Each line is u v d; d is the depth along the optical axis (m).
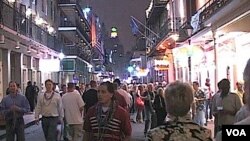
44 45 40.03
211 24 20.41
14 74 31.95
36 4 39.12
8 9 26.44
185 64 34.94
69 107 13.73
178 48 31.94
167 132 4.34
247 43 20.23
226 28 19.08
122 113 7.07
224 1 18.91
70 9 59.50
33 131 21.66
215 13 19.11
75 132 13.78
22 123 13.21
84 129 7.24
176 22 37.91
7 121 13.11
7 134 13.12
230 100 9.84
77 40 67.69
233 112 9.83
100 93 7.09
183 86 4.47
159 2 49.31
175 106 4.41
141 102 25.44
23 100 13.20
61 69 54.91
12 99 13.12
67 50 60.41
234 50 22.25
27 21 32.31
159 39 45.94
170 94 4.46
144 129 20.50
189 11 35.25
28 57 35.75
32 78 36.56
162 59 45.31
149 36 64.69
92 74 92.56
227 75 23.38
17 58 32.09
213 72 25.44
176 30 36.25
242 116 5.82
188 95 4.45
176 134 4.32
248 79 3.46
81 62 72.25
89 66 86.25
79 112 13.77
